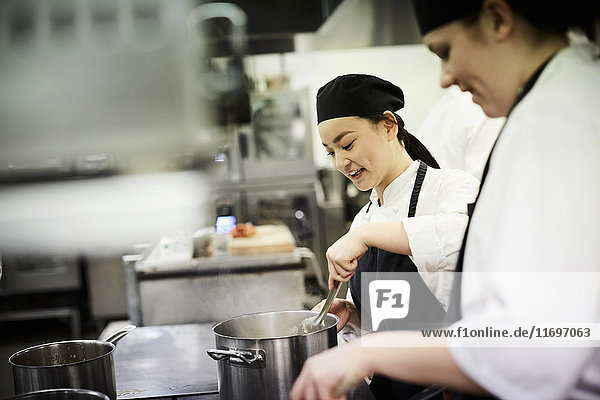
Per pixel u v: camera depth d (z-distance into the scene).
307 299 3.04
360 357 0.91
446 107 2.46
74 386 1.13
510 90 0.91
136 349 1.76
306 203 4.48
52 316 4.01
